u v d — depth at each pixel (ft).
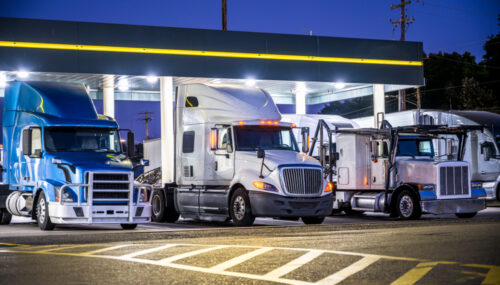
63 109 55.11
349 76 105.50
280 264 26.50
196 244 34.65
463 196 61.93
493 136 94.32
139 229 52.21
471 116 94.73
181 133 63.62
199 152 60.70
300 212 53.52
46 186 51.31
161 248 32.68
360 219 66.49
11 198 59.06
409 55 110.32
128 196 51.65
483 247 31.37
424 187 60.23
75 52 88.94
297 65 101.96
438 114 96.53
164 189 65.67
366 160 67.46
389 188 64.75
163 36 93.50
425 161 62.49
